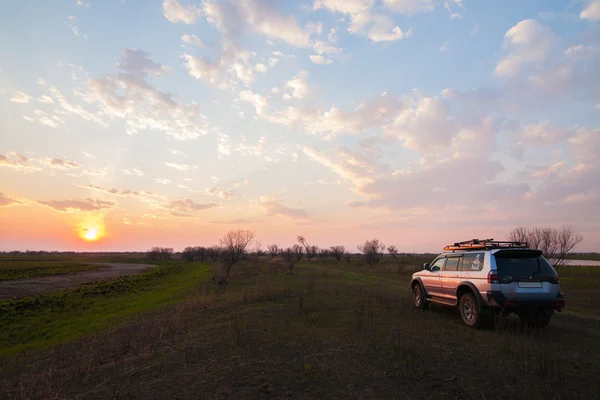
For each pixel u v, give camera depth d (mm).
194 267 60344
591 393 4211
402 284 19859
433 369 5047
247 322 8445
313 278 22812
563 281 22578
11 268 55531
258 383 4664
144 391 4602
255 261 52125
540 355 5352
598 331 7754
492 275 7387
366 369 5094
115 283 34031
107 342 8352
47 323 16188
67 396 4738
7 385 5777
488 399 4113
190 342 6949
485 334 7121
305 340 6680
